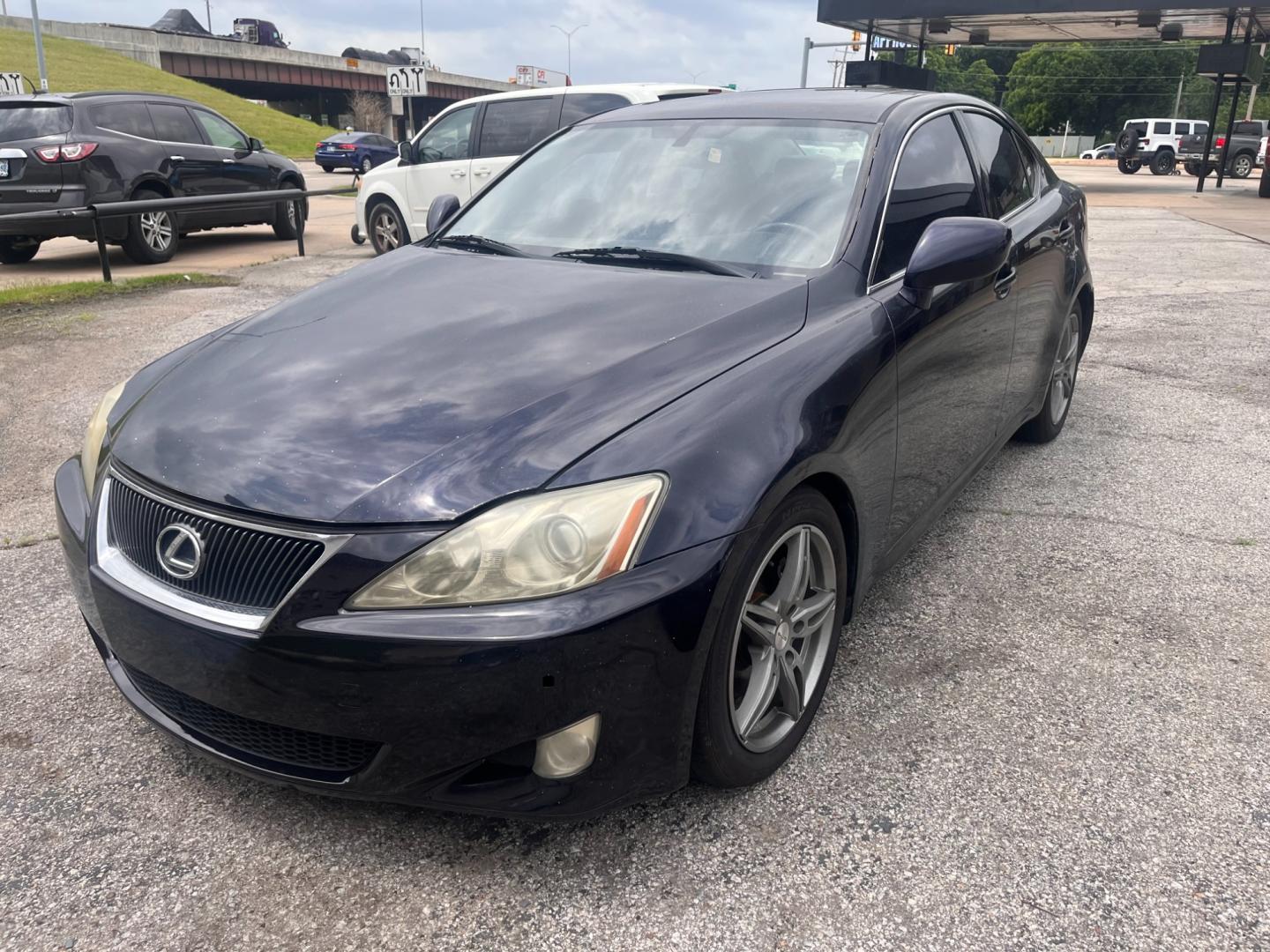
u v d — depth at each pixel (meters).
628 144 3.39
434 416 2.06
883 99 3.33
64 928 1.91
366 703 1.84
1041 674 2.78
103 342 6.55
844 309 2.57
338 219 16.06
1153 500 4.06
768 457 2.07
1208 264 10.10
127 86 53.28
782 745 2.33
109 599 2.11
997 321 3.37
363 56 85.44
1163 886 2.00
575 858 2.09
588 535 1.84
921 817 2.21
